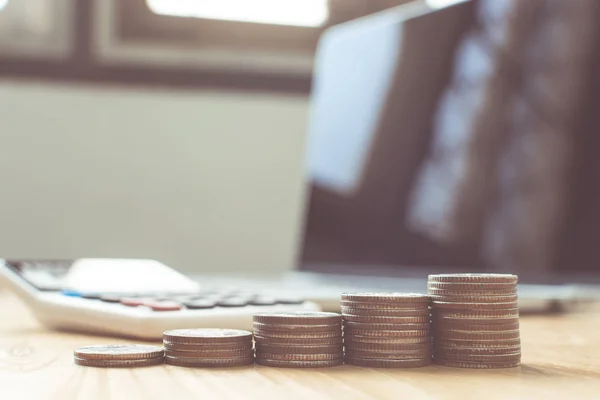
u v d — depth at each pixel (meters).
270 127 2.09
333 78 1.45
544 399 0.38
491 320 0.50
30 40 2.01
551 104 0.93
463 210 1.05
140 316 0.66
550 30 0.94
